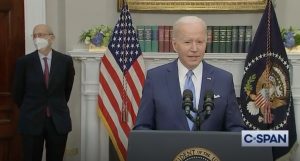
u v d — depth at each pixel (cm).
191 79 167
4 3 387
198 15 411
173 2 404
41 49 320
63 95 333
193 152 120
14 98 328
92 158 398
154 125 168
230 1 402
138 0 405
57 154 335
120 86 374
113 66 374
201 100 162
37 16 394
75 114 411
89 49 392
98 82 390
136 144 122
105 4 406
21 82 322
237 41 387
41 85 320
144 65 379
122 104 375
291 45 380
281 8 405
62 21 406
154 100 167
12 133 398
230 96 167
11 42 392
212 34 388
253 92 371
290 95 370
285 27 404
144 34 392
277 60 368
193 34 158
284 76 369
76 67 405
